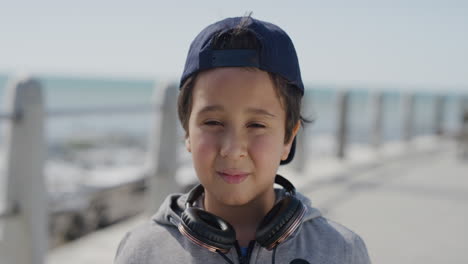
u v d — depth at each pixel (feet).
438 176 21.80
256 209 3.95
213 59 3.52
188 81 3.77
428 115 45.01
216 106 3.50
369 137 28.84
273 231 3.55
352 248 3.94
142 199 17.04
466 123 29.25
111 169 24.54
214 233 3.45
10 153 8.91
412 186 19.39
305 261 3.73
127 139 42.63
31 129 8.80
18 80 8.79
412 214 15.35
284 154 3.97
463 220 14.87
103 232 12.36
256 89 3.47
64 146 37.37
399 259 11.56
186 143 4.01
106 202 16.28
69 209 15.17
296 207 3.68
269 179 3.69
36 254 8.98
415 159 26.94
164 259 3.78
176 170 12.56
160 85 12.35
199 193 4.15
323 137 42.29
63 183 19.01
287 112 3.79
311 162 23.40
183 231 3.58
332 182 19.27
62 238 14.03
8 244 8.89
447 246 12.53
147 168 12.91
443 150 31.48
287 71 3.61
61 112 9.56
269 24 3.71
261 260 3.76
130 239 4.06
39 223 8.99
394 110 130.41
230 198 3.60
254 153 3.54
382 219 14.70
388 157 27.02
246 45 3.50
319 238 3.95
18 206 8.93
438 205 16.62
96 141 40.47
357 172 21.88
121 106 11.06
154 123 12.44
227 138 3.50
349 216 14.90
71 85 236.43
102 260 10.50
